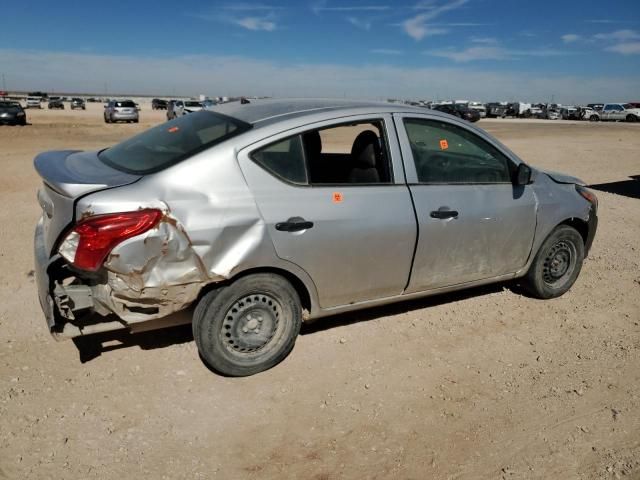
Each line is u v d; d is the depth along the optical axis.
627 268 5.88
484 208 4.17
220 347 3.40
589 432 3.12
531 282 4.77
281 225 3.35
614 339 4.23
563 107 66.25
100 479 2.67
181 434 3.02
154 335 4.04
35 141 20.30
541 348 4.08
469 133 4.18
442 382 3.60
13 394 3.28
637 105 57.09
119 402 3.26
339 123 3.66
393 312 4.56
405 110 3.94
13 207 7.93
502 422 3.20
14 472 2.68
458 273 4.22
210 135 3.47
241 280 3.34
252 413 3.22
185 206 3.12
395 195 3.78
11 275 5.09
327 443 2.99
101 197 2.98
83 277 3.16
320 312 3.75
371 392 3.46
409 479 2.74
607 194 10.59
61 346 3.85
